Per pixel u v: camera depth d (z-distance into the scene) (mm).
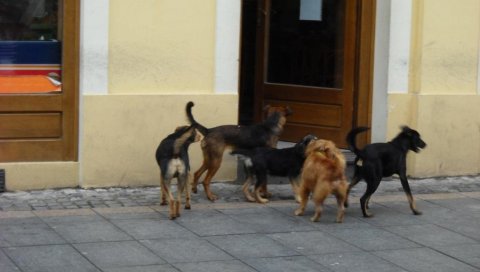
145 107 9867
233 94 10258
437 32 11109
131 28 9750
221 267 7168
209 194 9523
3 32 9555
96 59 9633
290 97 11766
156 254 7445
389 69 11031
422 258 7676
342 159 8742
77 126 9828
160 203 9242
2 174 9508
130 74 9805
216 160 9484
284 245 7895
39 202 9164
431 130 11164
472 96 11359
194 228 8328
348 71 11289
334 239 8164
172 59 9969
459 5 11195
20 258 7172
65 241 7715
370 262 7496
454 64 11258
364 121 11242
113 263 7152
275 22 11875
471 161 11477
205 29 10070
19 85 9656
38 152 9742
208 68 10133
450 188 10750
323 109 11523
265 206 9352
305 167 8812
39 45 9695
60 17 9727
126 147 9859
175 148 8586
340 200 8727
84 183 9773
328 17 11484
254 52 11984
